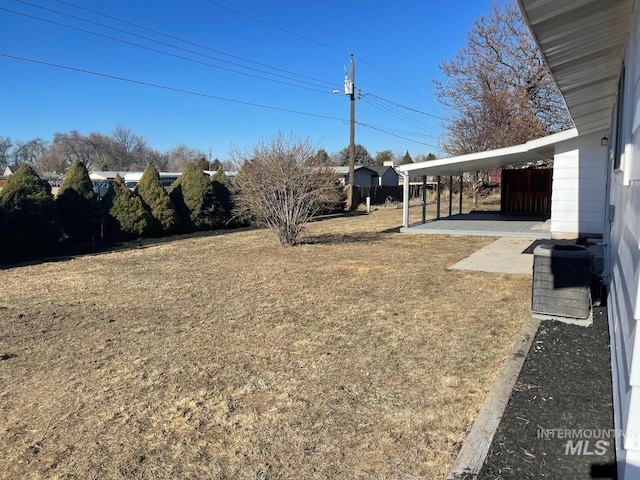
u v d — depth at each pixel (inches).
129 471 94.7
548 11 117.8
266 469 93.4
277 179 417.1
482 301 214.5
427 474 88.8
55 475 94.1
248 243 465.4
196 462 97.0
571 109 254.1
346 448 99.3
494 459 89.0
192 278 294.4
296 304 221.1
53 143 2496.3
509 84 959.6
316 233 531.2
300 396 124.7
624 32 136.9
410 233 514.6
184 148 2854.3
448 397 120.0
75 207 466.3
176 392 130.3
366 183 1750.7
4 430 112.6
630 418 67.4
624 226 113.6
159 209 541.3
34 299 246.5
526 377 123.2
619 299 107.2
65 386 136.6
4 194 391.9
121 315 211.9
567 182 418.3
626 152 121.6
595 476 82.4
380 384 129.8
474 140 953.5
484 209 882.8
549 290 172.2
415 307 208.2
